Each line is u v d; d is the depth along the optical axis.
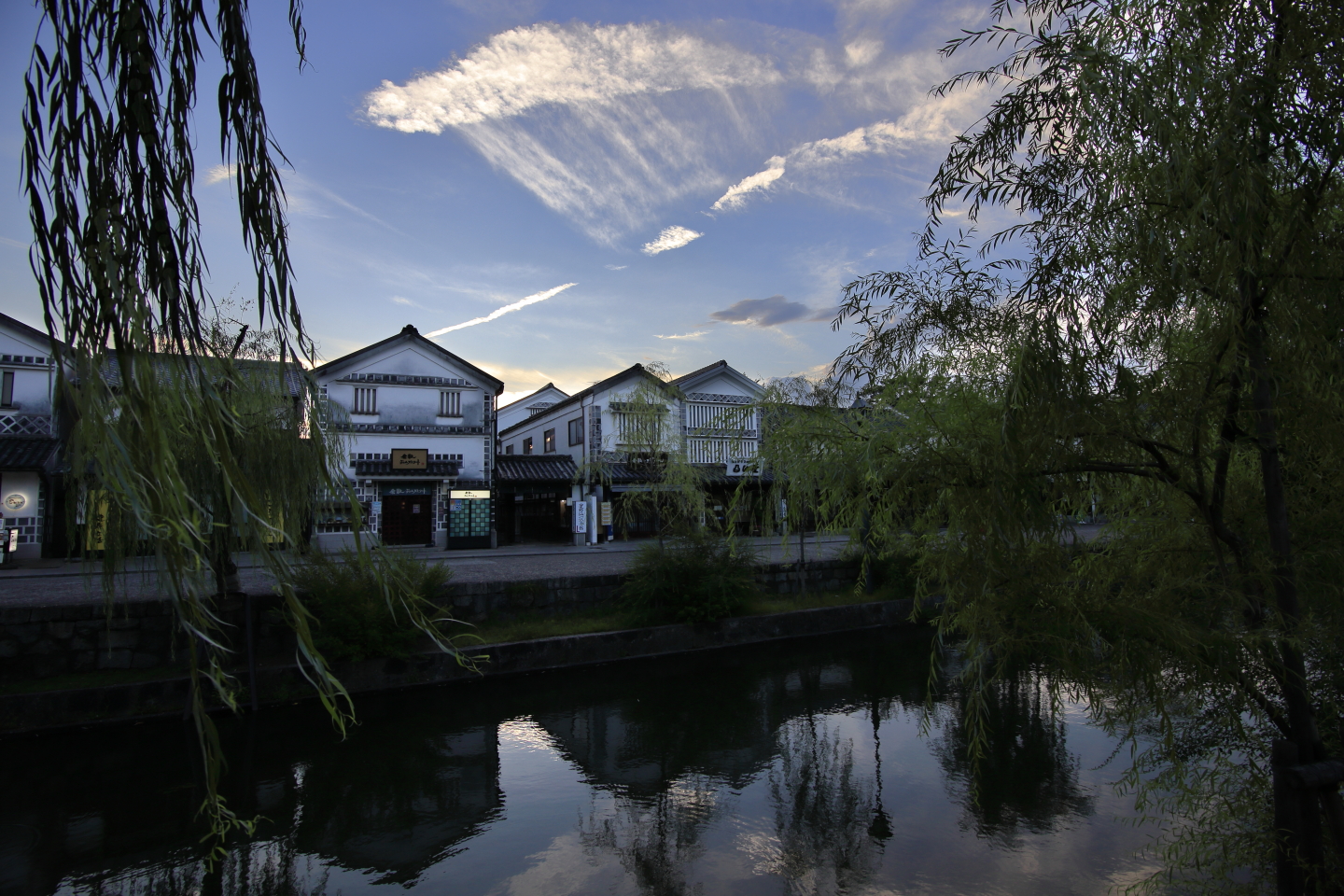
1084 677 2.20
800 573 12.77
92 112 0.86
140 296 0.81
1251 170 1.62
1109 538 2.82
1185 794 2.77
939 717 7.12
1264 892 2.62
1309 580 2.34
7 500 16.59
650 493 13.18
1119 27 1.91
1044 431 1.90
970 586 2.26
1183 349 2.21
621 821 5.02
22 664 7.57
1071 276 1.92
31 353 17.44
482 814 5.19
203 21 0.95
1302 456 2.28
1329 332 1.80
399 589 0.99
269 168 1.00
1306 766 1.82
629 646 10.20
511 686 8.84
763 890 3.97
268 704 7.86
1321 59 1.78
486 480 22.94
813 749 6.41
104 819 5.13
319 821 5.08
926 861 4.18
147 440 0.78
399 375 22.20
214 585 7.91
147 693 7.42
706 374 26.50
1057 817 4.67
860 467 2.67
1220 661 2.06
